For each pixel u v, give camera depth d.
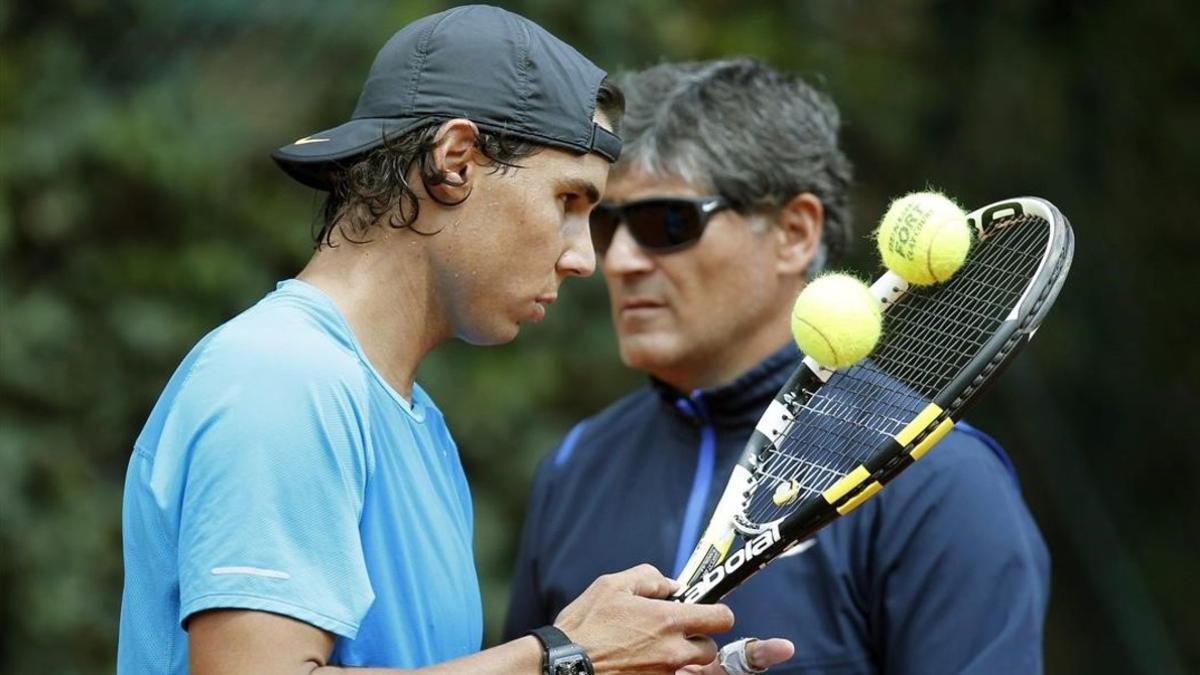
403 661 5.62
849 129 20.45
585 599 5.89
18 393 17.28
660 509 8.09
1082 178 21.42
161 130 18.12
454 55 5.79
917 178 20.88
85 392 17.62
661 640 5.79
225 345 5.48
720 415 8.08
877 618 7.32
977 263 7.16
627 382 18.66
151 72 18.77
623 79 8.43
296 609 5.18
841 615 7.34
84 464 17.36
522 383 18.02
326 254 5.90
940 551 7.20
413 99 5.76
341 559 5.32
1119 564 21.12
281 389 5.34
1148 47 21.55
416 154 5.71
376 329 5.80
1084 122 21.47
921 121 21.02
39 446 17.08
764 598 7.40
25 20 18.73
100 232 18.22
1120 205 21.47
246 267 18.47
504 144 5.76
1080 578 21.27
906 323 7.22
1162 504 21.81
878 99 20.52
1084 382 21.47
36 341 17.36
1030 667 7.07
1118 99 21.48
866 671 7.33
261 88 18.80
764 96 8.23
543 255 5.87
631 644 5.75
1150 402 21.59
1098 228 21.41
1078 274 21.33
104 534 17.09
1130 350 21.52
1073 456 21.34
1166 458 21.67
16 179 17.62
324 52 18.80
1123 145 21.48
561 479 8.61
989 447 7.72
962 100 21.16
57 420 17.50
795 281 8.26
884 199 20.73
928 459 7.38
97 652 16.78
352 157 5.79
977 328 7.09
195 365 5.53
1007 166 21.17
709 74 8.27
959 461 7.39
